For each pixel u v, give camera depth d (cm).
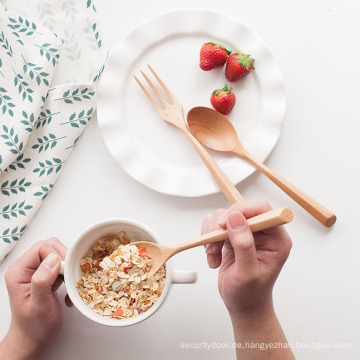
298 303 89
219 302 88
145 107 92
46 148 90
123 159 89
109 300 70
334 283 89
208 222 72
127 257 67
